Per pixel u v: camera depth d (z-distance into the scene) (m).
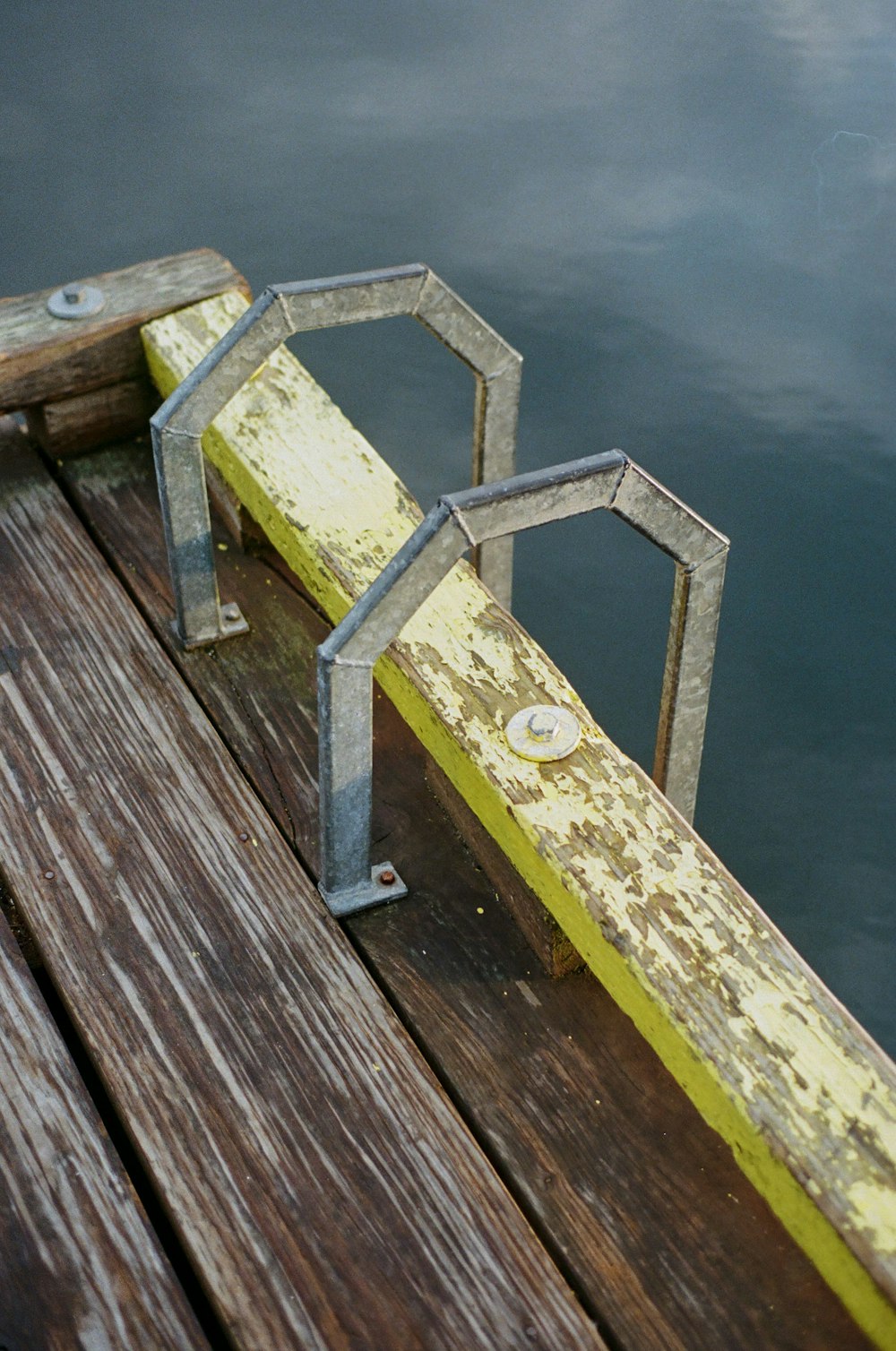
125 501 3.50
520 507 2.05
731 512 6.46
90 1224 2.09
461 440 6.94
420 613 2.51
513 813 2.18
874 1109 1.80
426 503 6.48
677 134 9.49
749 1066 1.85
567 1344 1.98
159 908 2.54
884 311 7.75
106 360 3.48
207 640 3.09
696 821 5.24
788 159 9.16
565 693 2.37
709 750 5.47
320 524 2.74
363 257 8.33
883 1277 1.64
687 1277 2.06
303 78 10.42
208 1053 2.32
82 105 10.09
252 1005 2.39
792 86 10.05
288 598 3.25
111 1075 2.28
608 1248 2.10
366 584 2.60
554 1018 2.39
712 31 10.98
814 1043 1.88
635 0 11.59
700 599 2.25
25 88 10.34
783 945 2.00
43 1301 2.01
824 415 7.02
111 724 2.91
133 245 8.51
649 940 2.00
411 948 2.51
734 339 7.55
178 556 2.88
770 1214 2.13
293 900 2.56
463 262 8.24
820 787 5.36
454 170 9.18
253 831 2.69
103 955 2.47
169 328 3.45
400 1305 2.01
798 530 6.37
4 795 2.76
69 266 8.33
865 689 5.69
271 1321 1.99
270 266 8.26
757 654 5.81
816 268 8.09
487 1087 2.30
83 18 11.48
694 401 7.12
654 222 8.54
